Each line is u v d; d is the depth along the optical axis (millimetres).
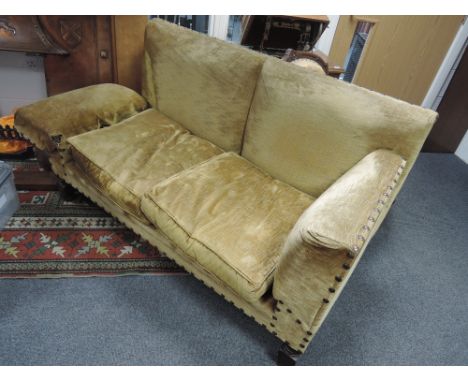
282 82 1321
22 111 1475
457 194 2238
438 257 1735
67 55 1863
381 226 1882
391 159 1128
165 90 1685
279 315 1054
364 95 1198
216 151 1569
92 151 1405
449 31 2529
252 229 1158
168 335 1253
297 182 1399
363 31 2588
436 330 1390
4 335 1188
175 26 1603
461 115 2568
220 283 1175
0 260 1410
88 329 1236
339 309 1416
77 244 1519
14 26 1677
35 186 1747
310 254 827
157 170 1381
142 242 1574
